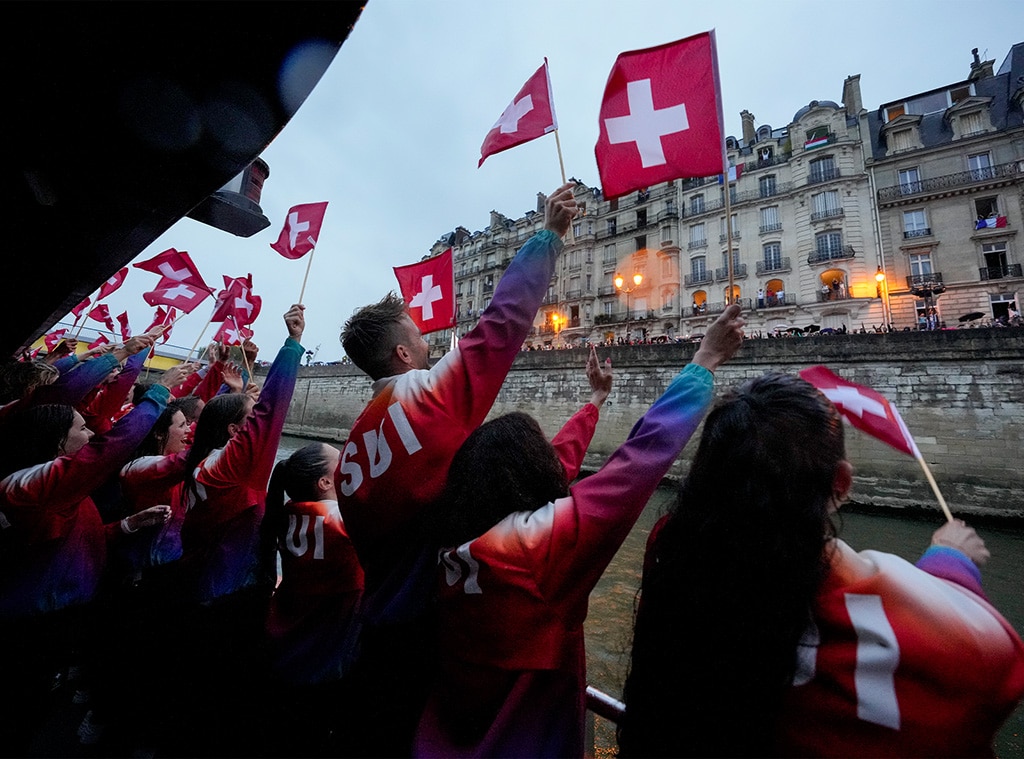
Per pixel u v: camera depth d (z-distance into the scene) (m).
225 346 3.53
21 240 1.44
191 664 1.94
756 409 0.91
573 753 0.97
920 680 0.66
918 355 13.34
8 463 1.96
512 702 0.93
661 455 1.02
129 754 1.85
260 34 0.79
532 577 0.96
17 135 1.02
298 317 2.19
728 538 0.85
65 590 2.02
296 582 1.79
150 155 1.07
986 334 12.52
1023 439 11.70
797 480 0.83
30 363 2.59
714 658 0.82
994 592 7.63
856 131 27.30
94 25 0.77
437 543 1.22
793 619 0.77
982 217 24.14
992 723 0.65
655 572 0.99
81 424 2.15
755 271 29.34
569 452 1.72
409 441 1.17
